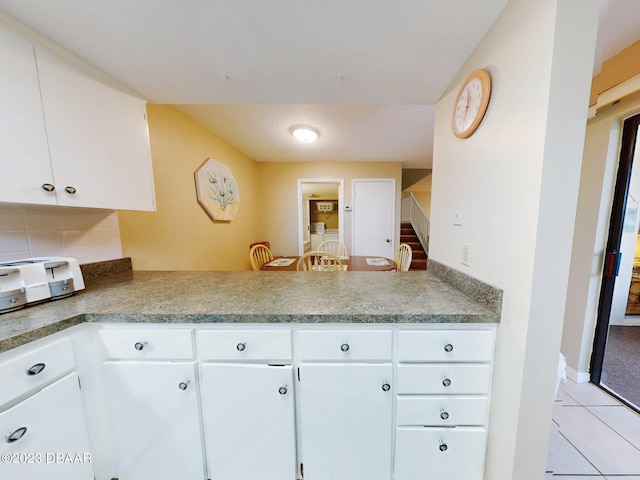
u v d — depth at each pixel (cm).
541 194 68
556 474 109
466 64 106
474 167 99
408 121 240
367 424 95
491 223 89
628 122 147
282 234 420
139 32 91
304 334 91
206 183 245
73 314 88
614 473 110
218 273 155
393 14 84
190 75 117
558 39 63
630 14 111
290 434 96
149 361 94
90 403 92
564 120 66
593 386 163
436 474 96
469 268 104
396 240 415
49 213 120
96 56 103
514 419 79
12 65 84
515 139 77
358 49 100
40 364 76
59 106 97
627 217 199
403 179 533
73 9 80
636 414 141
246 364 94
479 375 90
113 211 152
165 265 194
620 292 218
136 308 95
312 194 649
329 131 265
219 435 97
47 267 102
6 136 83
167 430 97
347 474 98
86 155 106
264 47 99
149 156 137
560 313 73
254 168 396
